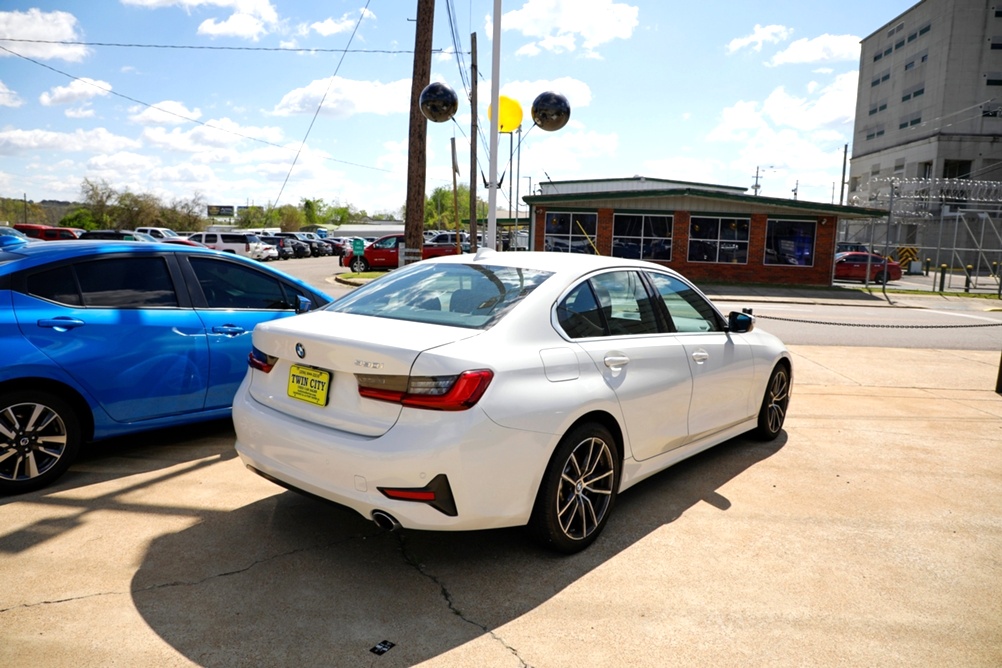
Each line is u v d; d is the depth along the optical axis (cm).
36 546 327
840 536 367
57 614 270
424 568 318
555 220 2772
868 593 307
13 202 7006
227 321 478
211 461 453
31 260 401
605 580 311
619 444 358
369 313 345
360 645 256
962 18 6444
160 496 393
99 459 453
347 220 11450
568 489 331
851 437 559
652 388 372
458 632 267
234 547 333
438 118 940
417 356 280
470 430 279
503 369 295
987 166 6462
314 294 552
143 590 290
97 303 420
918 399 708
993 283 3434
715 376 435
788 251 2738
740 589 307
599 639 265
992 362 968
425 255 2852
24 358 378
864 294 2523
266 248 3947
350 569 315
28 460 388
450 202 7800
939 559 343
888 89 7662
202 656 246
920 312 1897
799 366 891
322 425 304
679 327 421
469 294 346
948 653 262
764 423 524
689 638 267
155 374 437
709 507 402
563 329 336
